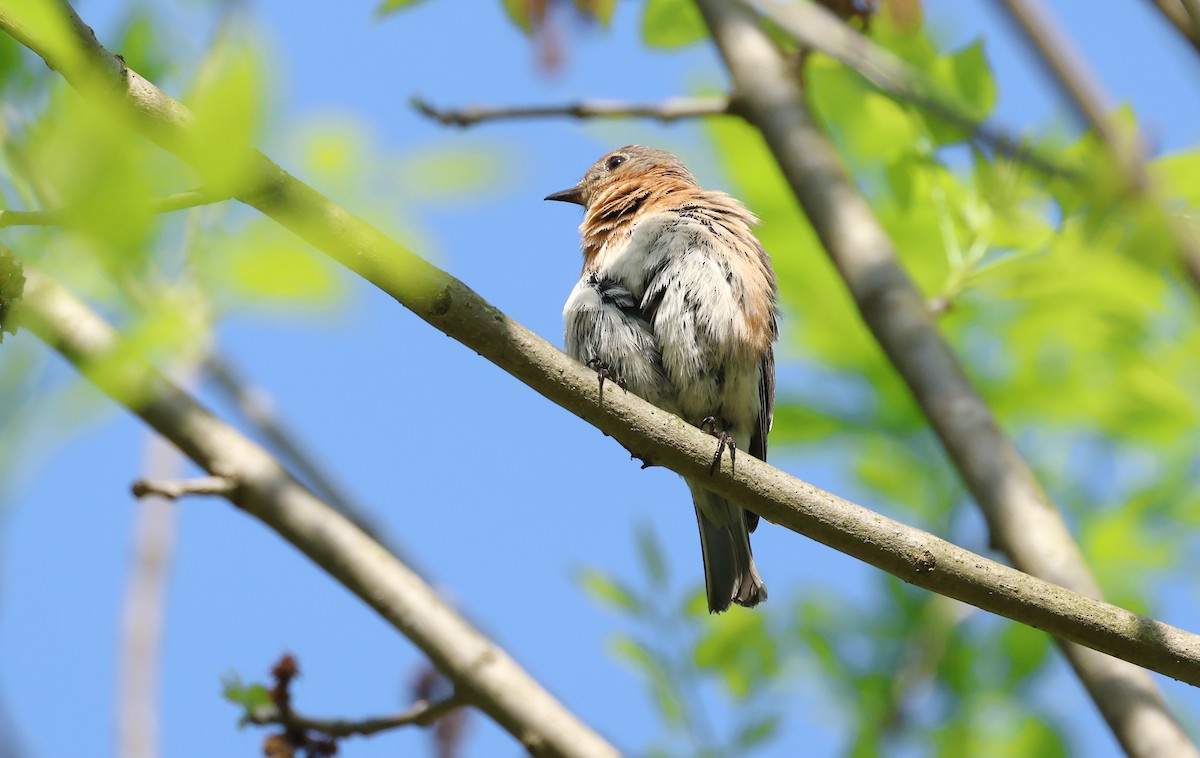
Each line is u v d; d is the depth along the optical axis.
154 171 4.17
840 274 11.27
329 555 9.67
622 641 11.63
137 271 4.57
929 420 10.43
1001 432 10.25
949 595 8.63
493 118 11.90
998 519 9.84
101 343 5.76
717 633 11.84
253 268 4.38
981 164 9.53
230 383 10.13
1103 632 8.34
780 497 8.80
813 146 11.75
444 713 9.71
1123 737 9.02
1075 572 9.45
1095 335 12.56
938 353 10.62
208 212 4.75
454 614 9.77
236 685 9.95
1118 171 8.88
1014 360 13.05
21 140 5.04
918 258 12.98
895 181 11.37
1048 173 9.17
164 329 4.48
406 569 9.87
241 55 3.95
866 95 12.38
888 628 12.87
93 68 4.37
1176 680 8.34
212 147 4.00
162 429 9.74
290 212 6.62
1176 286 11.61
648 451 8.88
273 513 9.67
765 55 12.20
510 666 9.70
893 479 13.21
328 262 4.44
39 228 4.98
